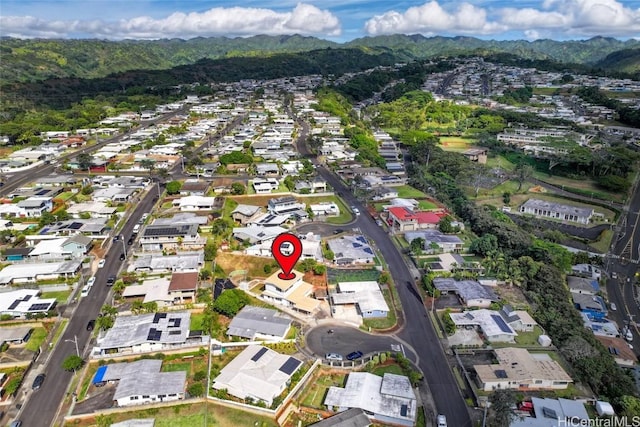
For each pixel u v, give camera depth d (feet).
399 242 447.83
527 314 332.60
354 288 353.92
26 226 456.04
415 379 263.90
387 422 239.91
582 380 273.54
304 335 307.78
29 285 354.33
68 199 530.27
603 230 523.29
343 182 626.23
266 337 301.22
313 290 358.64
